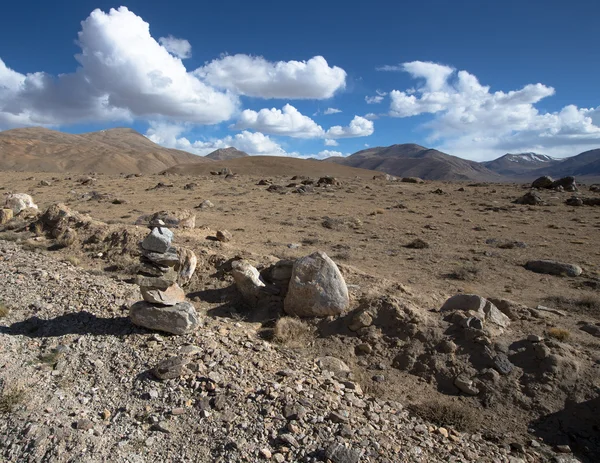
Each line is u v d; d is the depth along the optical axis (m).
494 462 6.72
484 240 23.33
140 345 9.27
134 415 7.14
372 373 9.32
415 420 7.69
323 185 57.59
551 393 8.21
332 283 11.12
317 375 8.70
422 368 9.28
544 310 11.91
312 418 7.05
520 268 17.69
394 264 18.05
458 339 9.69
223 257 14.86
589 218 31.11
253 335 10.62
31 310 10.90
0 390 7.48
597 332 10.34
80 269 15.05
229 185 55.88
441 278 16.06
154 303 9.88
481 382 8.65
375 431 7.01
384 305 10.77
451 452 6.83
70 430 6.58
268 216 30.36
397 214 33.31
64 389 7.76
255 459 6.18
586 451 7.18
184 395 7.60
